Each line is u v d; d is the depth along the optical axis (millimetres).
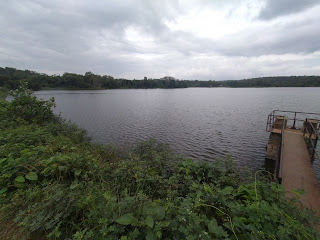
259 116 23453
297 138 8984
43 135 6180
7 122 7664
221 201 2592
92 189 2982
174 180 3412
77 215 2496
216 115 24469
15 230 2408
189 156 10625
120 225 2166
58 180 3305
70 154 4348
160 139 13734
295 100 43812
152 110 29594
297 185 4902
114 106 35062
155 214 2152
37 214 2381
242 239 2055
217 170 3797
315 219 2408
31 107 9703
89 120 20766
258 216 2225
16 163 3467
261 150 11578
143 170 3814
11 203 2693
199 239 1834
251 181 3637
